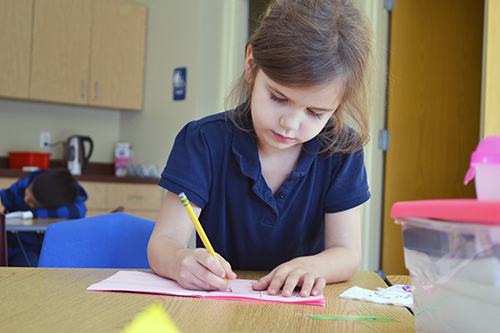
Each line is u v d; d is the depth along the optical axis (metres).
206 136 1.04
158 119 3.68
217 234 1.10
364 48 0.86
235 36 3.28
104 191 3.39
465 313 0.43
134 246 1.34
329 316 0.67
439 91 3.12
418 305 0.52
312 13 0.80
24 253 2.33
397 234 3.04
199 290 0.79
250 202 1.06
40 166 3.65
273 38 0.79
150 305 0.69
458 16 3.14
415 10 3.10
